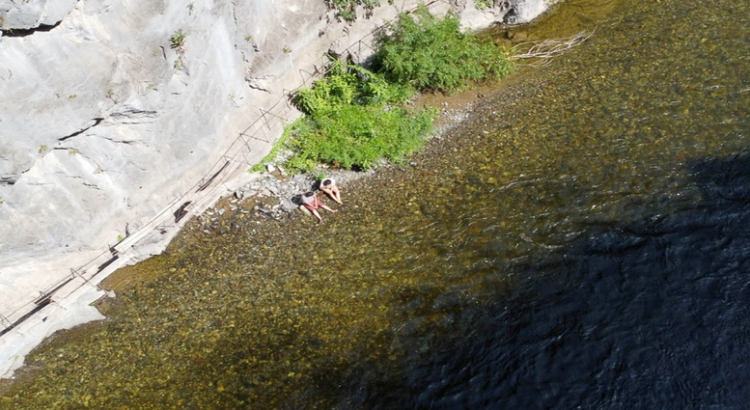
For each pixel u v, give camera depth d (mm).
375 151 14633
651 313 11453
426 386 10727
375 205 13688
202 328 11609
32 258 11859
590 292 11812
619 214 13008
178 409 10516
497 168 14250
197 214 13586
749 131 14344
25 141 11070
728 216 12758
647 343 11062
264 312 11805
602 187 13547
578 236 12711
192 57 13219
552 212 13172
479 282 12094
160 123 13070
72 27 11477
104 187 12625
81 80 11586
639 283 11875
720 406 10289
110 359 11281
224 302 12016
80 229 12359
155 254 12953
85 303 12094
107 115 12141
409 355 11125
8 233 11359
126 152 12789
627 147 14328
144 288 12352
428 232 13016
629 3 18531
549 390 10609
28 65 10930
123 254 12750
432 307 11750
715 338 11039
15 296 11648
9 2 10266
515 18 18328
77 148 12023
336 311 11750
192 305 12008
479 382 10742
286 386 10742
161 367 11094
